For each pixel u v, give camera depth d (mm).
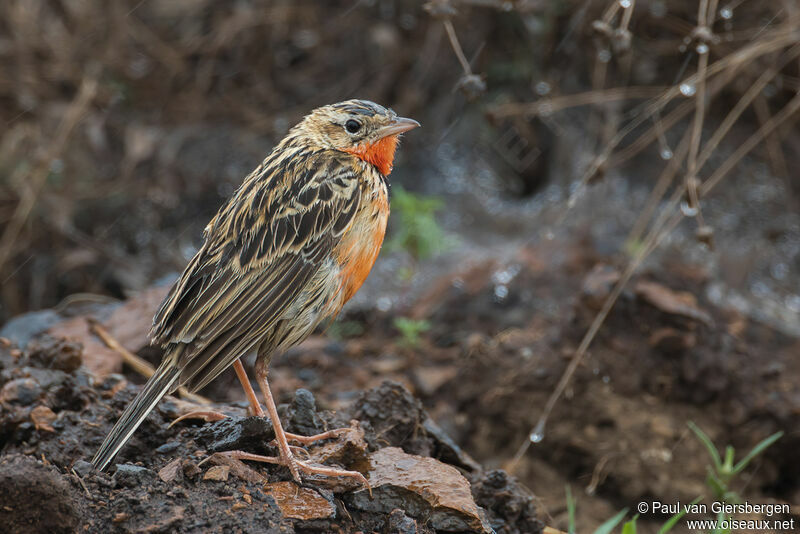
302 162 7551
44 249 15391
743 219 15336
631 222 14992
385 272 15109
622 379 10867
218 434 7242
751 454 9211
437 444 8352
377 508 6809
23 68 16141
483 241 15688
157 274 15438
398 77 16781
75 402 7957
